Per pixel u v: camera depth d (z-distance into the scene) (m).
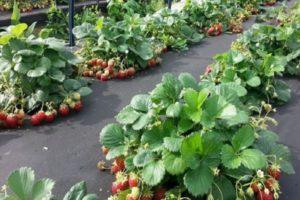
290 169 0.84
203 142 0.76
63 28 2.41
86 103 1.30
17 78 1.19
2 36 1.17
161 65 1.68
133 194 0.76
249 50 1.61
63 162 0.99
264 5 3.02
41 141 1.07
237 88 1.02
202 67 1.69
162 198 0.78
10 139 1.08
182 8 2.31
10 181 0.70
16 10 1.30
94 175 0.94
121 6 2.30
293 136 1.14
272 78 1.33
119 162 0.88
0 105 1.16
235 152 0.78
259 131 0.91
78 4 2.77
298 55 1.57
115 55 1.55
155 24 1.91
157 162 0.78
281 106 1.32
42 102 1.18
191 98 0.82
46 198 0.68
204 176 0.74
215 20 2.24
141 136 0.85
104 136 0.88
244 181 0.79
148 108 0.89
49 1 2.78
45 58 1.18
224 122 0.82
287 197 0.87
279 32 1.62
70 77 1.37
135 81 1.50
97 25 1.56
